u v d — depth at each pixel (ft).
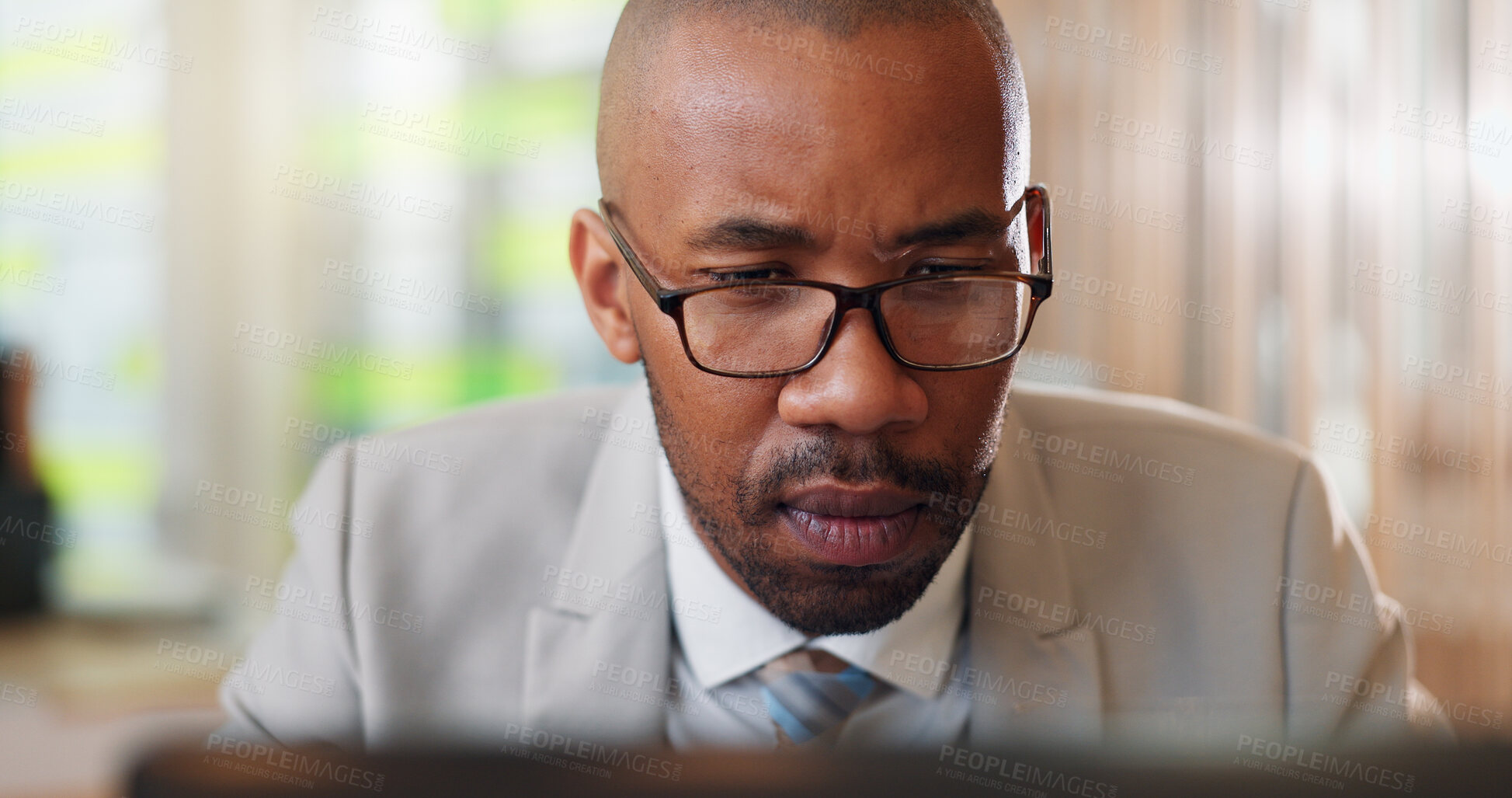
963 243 2.12
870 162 2.00
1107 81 9.24
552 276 12.54
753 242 2.07
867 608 2.23
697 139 2.08
